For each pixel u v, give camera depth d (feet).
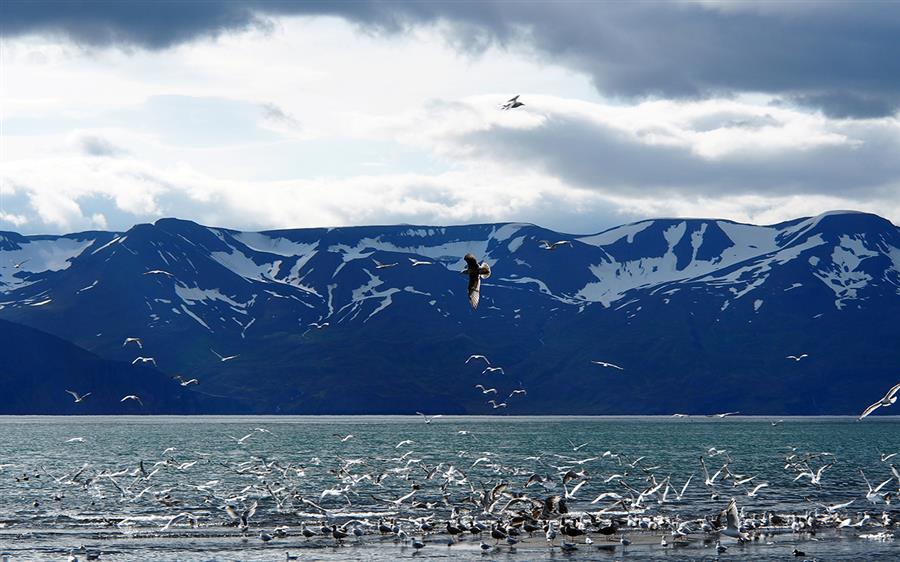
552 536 200.34
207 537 203.72
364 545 196.03
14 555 183.93
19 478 311.27
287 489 277.23
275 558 182.60
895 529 218.79
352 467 378.94
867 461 449.06
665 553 190.39
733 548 196.03
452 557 184.96
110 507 247.50
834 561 184.03
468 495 270.46
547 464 396.78
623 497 268.41
